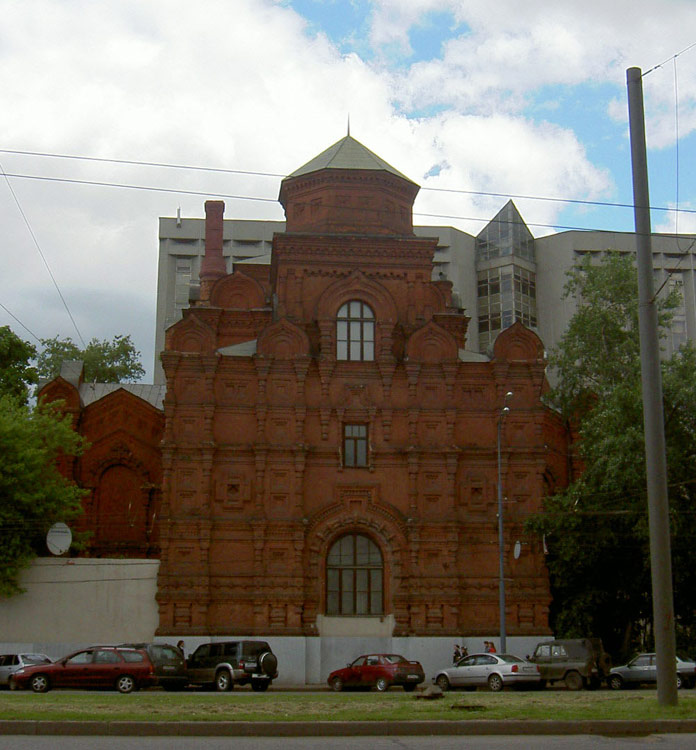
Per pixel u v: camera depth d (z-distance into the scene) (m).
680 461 46.00
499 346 52.56
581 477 50.09
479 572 49.72
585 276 62.84
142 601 48.19
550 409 59.47
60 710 21.73
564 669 39.59
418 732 19.88
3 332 61.62
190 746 17.75
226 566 48.72
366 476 50.53
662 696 22.52
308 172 57.16
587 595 49.50
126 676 35.50
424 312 53.75
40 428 51.44
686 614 49.53
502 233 106.62
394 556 49.53
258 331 58.28
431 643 48.31
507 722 20.05
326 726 19.81
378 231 56.19
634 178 24.97
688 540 46.09
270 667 41.44
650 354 24.34
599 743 18.12
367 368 51.84
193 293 64.12
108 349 95.25
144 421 59.44
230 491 49.69
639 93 25.17
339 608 49.31
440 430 51.19
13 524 48.28
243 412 50.69
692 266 110.38
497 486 50.69
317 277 53.78
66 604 48.06
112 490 58.84
